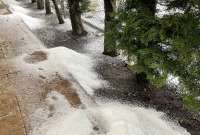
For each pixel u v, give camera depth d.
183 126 5.09
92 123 4.73
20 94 5.67
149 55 4.62
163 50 4.70
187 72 4.53
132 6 5.28
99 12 12.90
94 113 4.97
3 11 12.08
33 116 5.00
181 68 4.52
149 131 4.68
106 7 7.04
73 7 9.89
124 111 5.02
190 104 4.43
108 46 5.54
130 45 4.99
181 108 5.58
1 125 4.79
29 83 6.05
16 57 7.32
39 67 6.70
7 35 8.94
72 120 4.77
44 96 5.58
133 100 5.69
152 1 5.26
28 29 9.60
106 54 8.06
